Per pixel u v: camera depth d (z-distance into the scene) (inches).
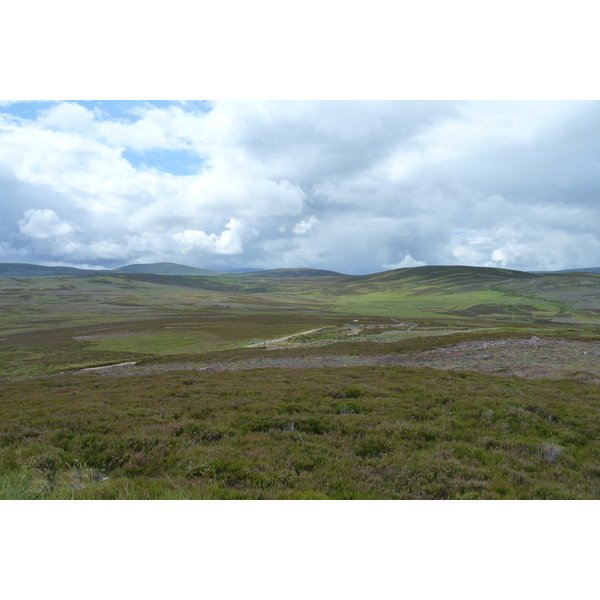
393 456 438.3
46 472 418.3
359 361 1517.0
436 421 565.3
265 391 820.6
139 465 441.1
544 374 959.0
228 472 398.6
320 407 659.4
